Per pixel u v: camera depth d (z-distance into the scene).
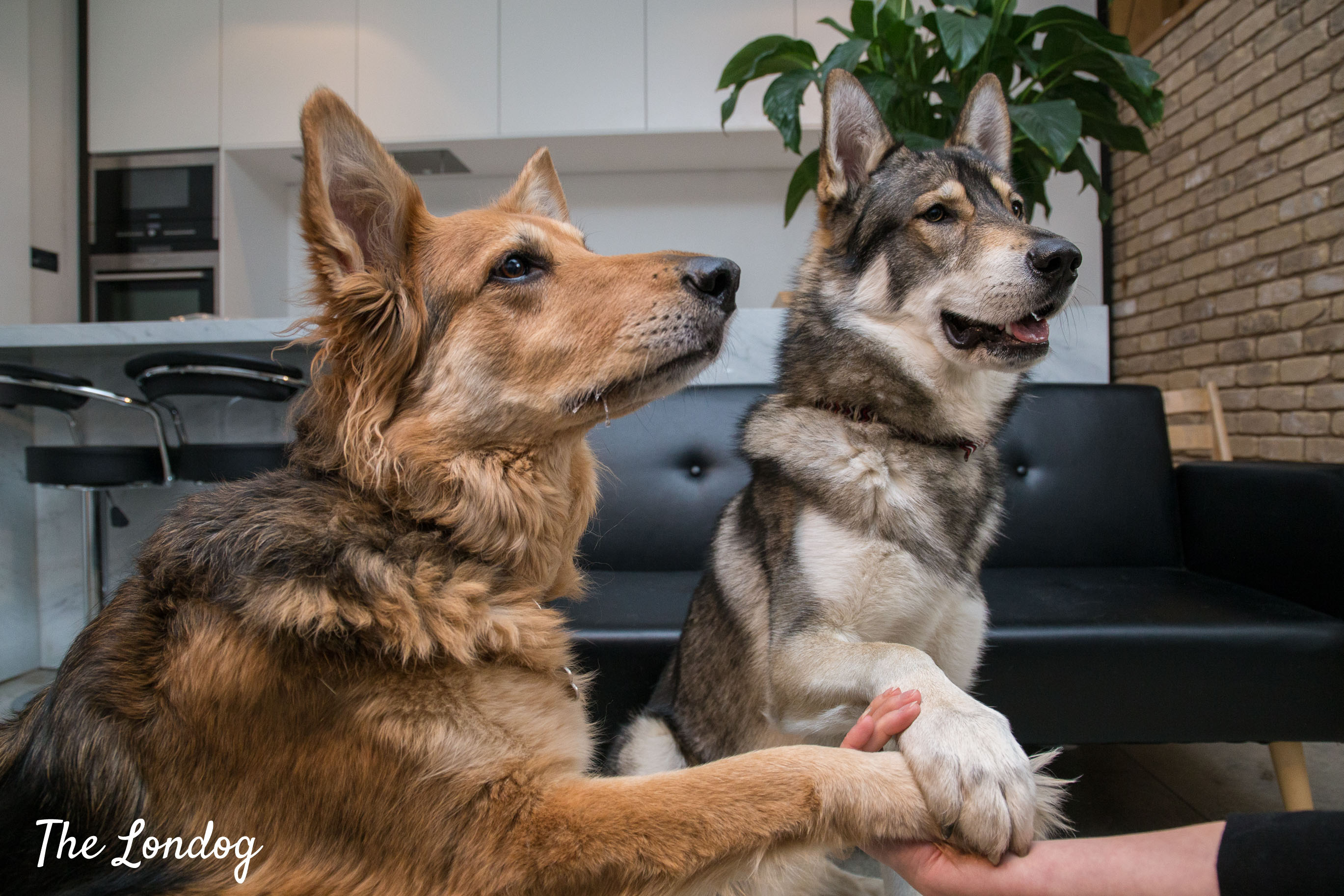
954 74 2.69
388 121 4.39
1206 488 2.09
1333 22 2.88
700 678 1.46
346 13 4.38
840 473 1.29
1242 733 1.49
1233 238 3.44
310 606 0.81
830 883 1.39
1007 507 2.22
